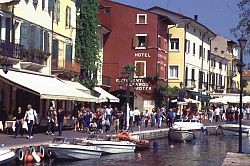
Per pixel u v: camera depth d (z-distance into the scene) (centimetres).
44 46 4175
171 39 7394
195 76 8069
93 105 5500
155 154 3434
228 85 10269
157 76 6450
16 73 3425
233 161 2477
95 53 5428
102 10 6556
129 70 5953
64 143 2845
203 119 7044
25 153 2495
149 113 5700
